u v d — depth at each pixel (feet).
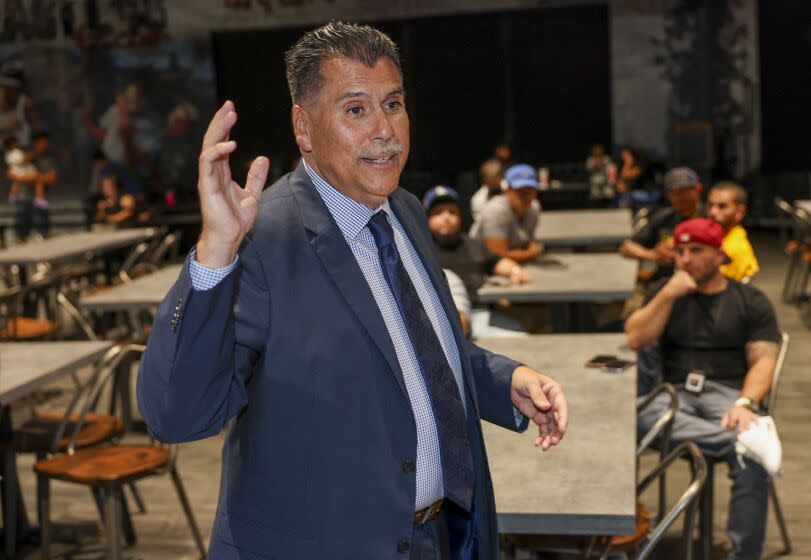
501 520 7.08
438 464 5.24
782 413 18.65
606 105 50.11
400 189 5.86
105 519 11.78
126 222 37.17
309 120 5.01
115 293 18.86
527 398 5.88
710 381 12.35
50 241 30.35
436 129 51.21
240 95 50.75
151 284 19.95
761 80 48.62
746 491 11.06
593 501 7.16
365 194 5.01
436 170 51.29
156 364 4.47
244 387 4.83
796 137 48.65
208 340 4.42
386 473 4.94
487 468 5.63
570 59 49.98
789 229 44.19
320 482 4.89
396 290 5.22
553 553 9.29
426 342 5.22
